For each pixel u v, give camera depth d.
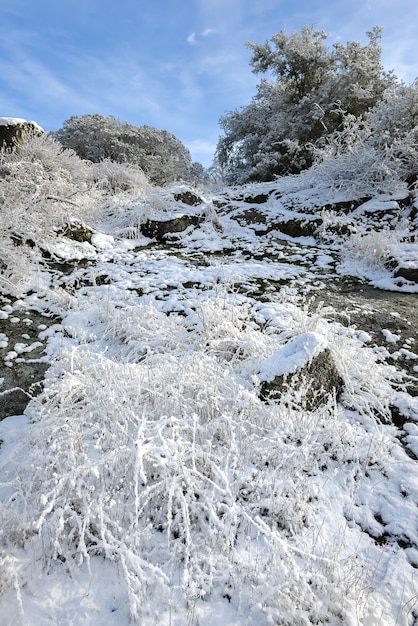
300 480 2.54
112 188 10.27
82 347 4.24
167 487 2.12
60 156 8.70
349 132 9.94
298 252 7.85
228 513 2.16
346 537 2.29
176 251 7.87
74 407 3.00
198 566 1.94
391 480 2.70
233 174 18.72
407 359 4.18
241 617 1.83
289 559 1.88
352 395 3.38
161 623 1.77
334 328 4.63
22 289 5.42
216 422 2.78
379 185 8.84
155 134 25.83
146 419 2.62
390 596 1.97
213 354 3.79
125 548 1.92
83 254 6.88
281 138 15.73
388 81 15.56
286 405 3.18
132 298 5.34
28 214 6.27
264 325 4.70
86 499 2.18
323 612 1.82
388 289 6.14
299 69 16.48
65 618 1.79
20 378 3.75
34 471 2.44
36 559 2.03
